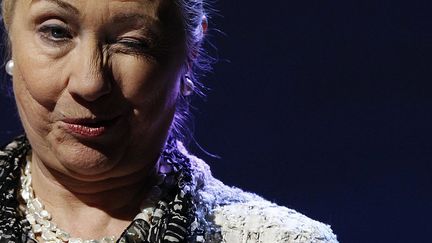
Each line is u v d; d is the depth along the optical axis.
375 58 6.87
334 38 6.88
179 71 2.79
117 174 2.77
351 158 6.58
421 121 6.69
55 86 2.65
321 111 6.71
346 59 6.85
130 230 2.79
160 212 2.83
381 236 6.29
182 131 3.09
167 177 2.92
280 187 6.46
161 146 2.82
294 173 6.51
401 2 7.08
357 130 6.66
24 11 2.69
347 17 6.98
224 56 6.81
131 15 2.65
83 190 2.80
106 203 2.84
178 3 2.76
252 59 6.80
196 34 2.87
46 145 2.73
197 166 3.03
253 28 6.86
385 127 6.68
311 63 6.84
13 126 5.53
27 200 2.84
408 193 6.46
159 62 2.70
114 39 2.66
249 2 6.89
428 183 6.50
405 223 6.33
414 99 6.75
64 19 2.64
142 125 2.71
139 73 2.67
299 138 6.62
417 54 6.86
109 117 2.67
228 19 6.88
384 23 6.98
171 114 2.81
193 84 2.96
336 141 6.64
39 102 2.67
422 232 6.28
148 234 2.79
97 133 2.67
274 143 6.61
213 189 3.04
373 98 6.76
